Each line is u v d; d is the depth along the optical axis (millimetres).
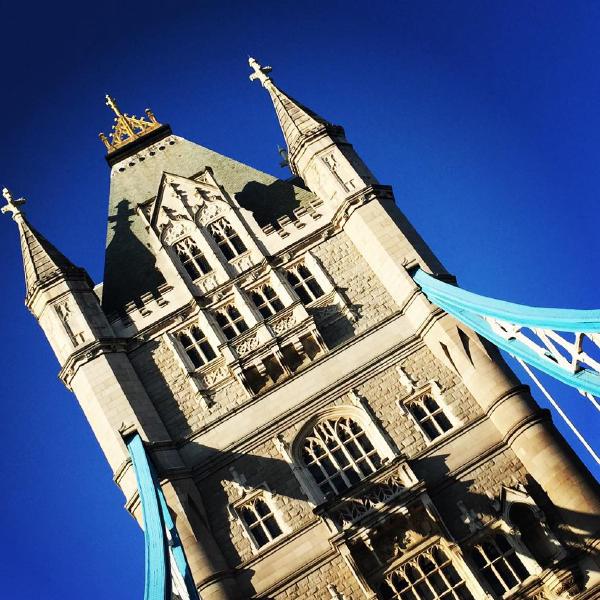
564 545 47250
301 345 52344
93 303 54844
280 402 51625
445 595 47438
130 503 50562
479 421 50000
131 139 63406
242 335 52969
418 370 51656
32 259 55688
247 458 50812
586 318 32875
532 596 46562
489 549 48188
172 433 51625
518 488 48438
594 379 35094
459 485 49000
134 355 53781
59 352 53688
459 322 50594
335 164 56531
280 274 54812
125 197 61000
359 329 52875
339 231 55594
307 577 48125
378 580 47969
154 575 40312
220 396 52344
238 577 48469
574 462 48250
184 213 57469
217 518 49781
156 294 56469
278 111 59625
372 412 51062
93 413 52062
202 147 62688
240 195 59219
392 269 53062
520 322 37750
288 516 49406
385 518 47844
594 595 46094
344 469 50375
